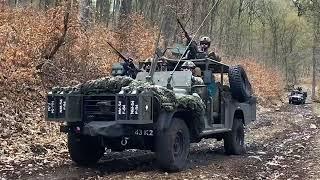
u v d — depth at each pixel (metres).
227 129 11.11
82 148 8.91
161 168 8.38
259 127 19.48
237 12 54.34
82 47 16.77
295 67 84.06
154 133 8.25
